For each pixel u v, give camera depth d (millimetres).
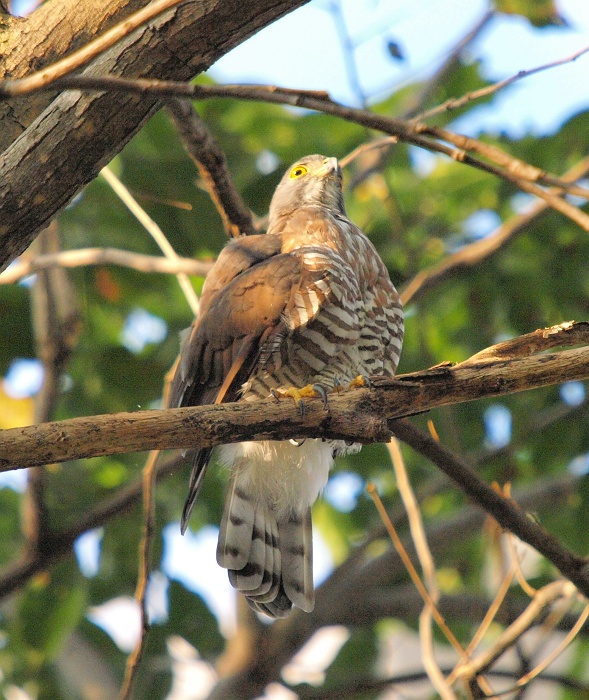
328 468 9266
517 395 12914
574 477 13203
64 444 5340
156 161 11430
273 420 5703
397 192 13820
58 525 12344
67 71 4082
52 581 11836
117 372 12344
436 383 5898
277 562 9016
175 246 11703
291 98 5184
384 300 8938
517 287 12812
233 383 8016
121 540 12531
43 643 11703
